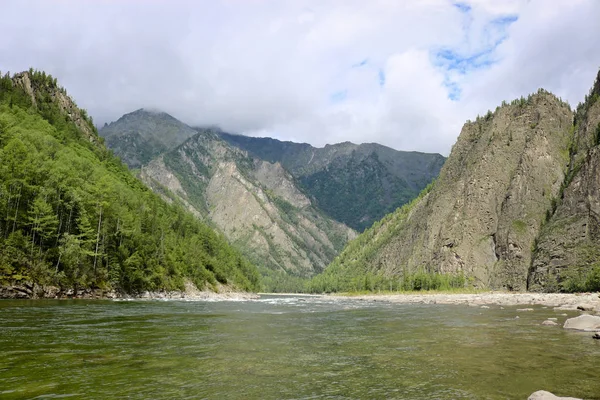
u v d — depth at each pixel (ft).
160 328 108.37
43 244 229.04
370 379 55.06
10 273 194.59
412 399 45.68
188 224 513.04
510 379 54.85
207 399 45.29
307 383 52.75
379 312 190.90
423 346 82.94
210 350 75.92
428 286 602.44
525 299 323.57
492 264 626.23
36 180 238.68
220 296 374.43
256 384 52.08
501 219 654.12
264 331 107.76
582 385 51.52
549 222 577.84
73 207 259.80
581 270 471.21
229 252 576.20
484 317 155.53
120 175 517.14
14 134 269.85
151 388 49.29
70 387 48.80
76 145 470.80
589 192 525.34
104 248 271.08
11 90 481.87
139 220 341.41
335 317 158.10
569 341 87.86
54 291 212.43
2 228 212.43
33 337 86.43
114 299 246.06
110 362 63.57
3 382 50.62
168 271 342.44
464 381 53.83
